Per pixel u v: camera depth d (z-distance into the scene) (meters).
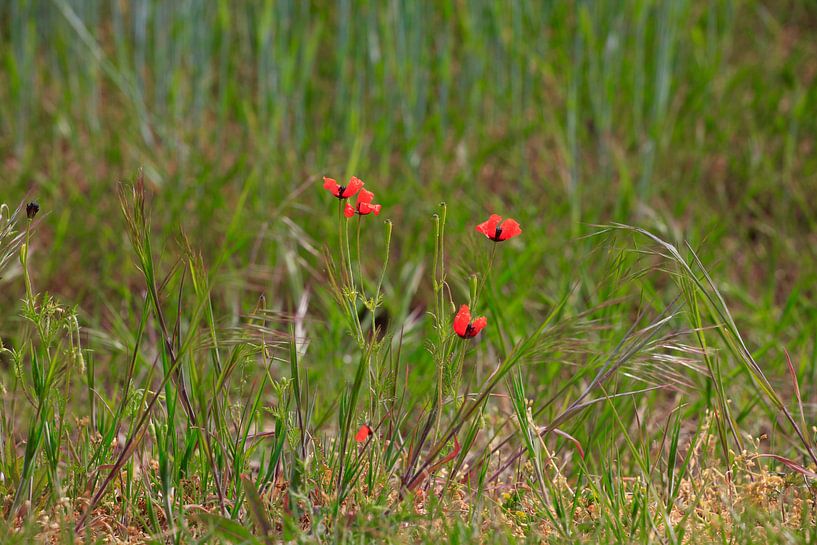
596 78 6.59
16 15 6.86
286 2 6.63
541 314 5.22
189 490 3.10
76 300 5.31
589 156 6.95
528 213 5.90
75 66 7.06
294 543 2.79
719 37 8.11
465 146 6.76
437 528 2.91
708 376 3.45
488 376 3.37
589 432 3.68
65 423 3.22
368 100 7.29
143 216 2.85
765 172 6.53
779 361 4.49
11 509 2.82
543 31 7.32
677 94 7.19
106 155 6.43
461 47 7.88
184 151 6.47
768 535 2.71
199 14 6.63
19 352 2.94
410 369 4.48
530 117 7.34
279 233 5.26
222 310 4.94
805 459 3.54
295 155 6.39
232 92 6.76
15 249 3.05
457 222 5.58
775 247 5.65
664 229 5.39
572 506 3.04
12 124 6.80
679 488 3.28
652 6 7.28
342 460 2.93
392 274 5.59
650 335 3.19
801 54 7.86
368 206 2.87
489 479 3.41
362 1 6.73
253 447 3.19
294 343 3.01
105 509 3.06
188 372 3.27
